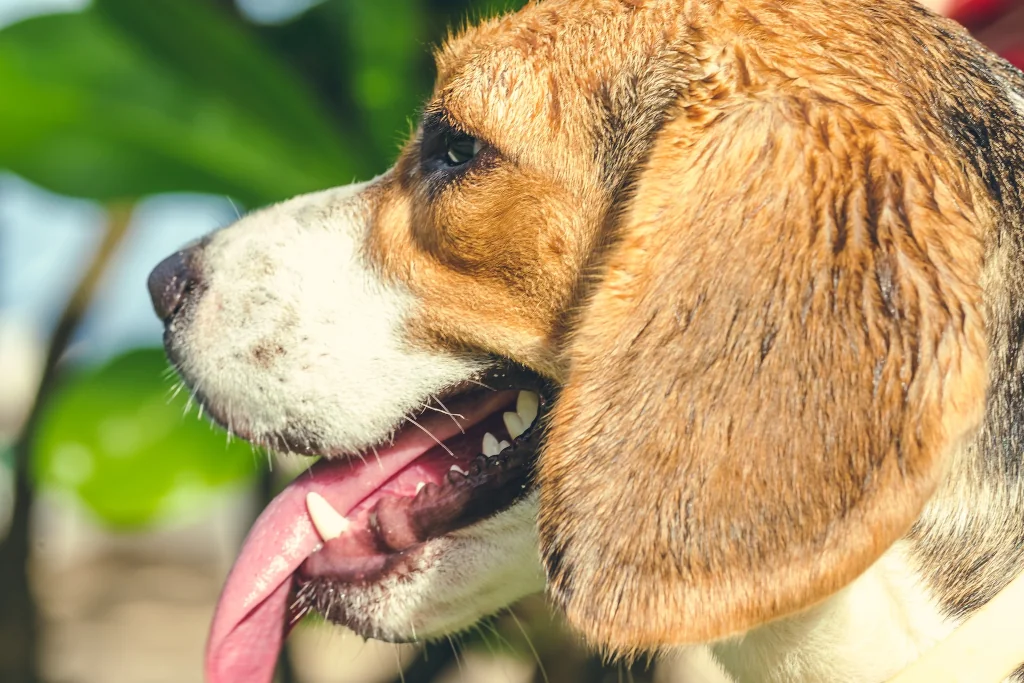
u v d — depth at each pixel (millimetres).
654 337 1934
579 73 2314
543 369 2463
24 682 4988
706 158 1967
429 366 2592
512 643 4055
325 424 2641
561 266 2373
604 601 1907
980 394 1715
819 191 1878
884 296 1796
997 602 1993
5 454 5387
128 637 6832
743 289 1879
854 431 1763
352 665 5586
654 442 1906
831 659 2109
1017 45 3518
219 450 4066
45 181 3697
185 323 2760
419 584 2600
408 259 2576
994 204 2062
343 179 3746
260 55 3764
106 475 4020
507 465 2570
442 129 2521
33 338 7535
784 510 1795
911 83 2076
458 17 3900
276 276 2693
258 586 2686
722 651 2301
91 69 3748
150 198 3770
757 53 2109
